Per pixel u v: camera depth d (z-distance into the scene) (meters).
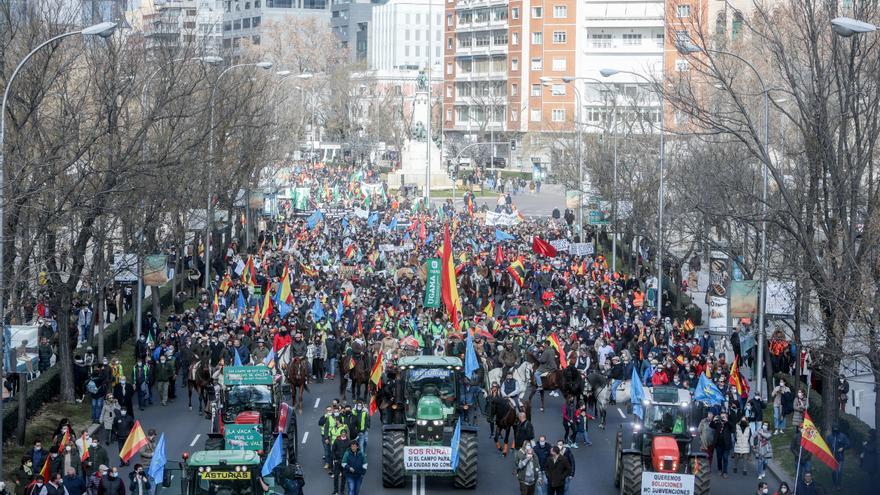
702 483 32.09
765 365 51.56
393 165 186.38
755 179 56.09
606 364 49.62
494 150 186.38
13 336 39.12
